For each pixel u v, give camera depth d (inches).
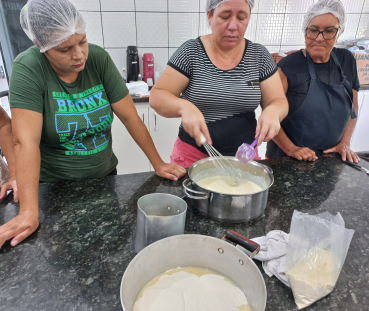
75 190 35.4
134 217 30.1
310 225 22.4
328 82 51.7
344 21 46.8
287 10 96.0
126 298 17.9
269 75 45.0
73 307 19.7
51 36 28.5
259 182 36.2
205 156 48.9
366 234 27.8
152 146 41.8
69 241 26.3
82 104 37.4
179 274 22.3
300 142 54.8
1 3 70.6
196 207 30.7
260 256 23.3
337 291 21.2
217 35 39.7
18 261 23.7
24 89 31.3
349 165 44.2
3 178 41.4
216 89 43.9
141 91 82.0
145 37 90.7
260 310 17.0
